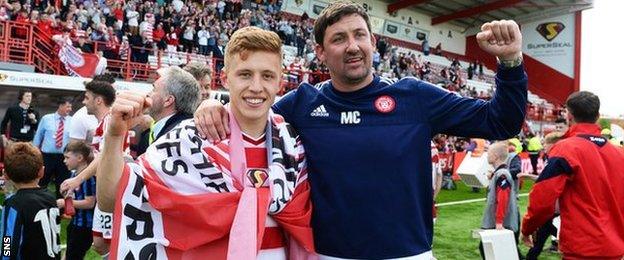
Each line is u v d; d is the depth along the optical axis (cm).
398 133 206
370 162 203
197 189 183
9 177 303
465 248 679
